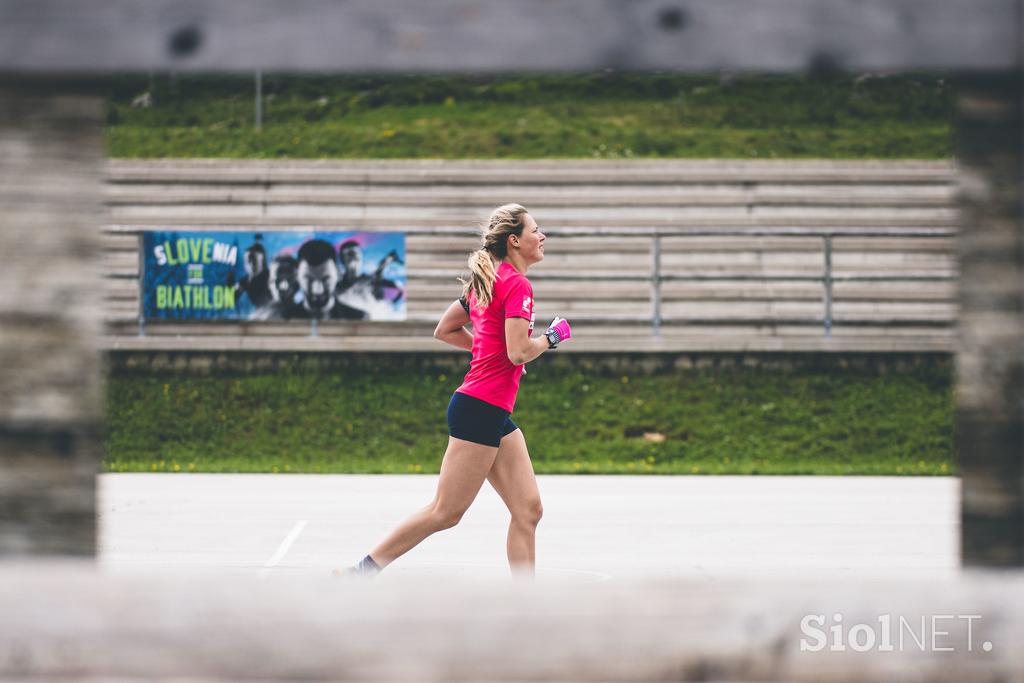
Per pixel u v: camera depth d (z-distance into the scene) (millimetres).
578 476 41406
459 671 5582
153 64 5711
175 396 50562
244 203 60844
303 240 54688
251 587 5598
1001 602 5574
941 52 5688
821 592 5617
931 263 59312
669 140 67625
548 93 73438
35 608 5582
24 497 5938
